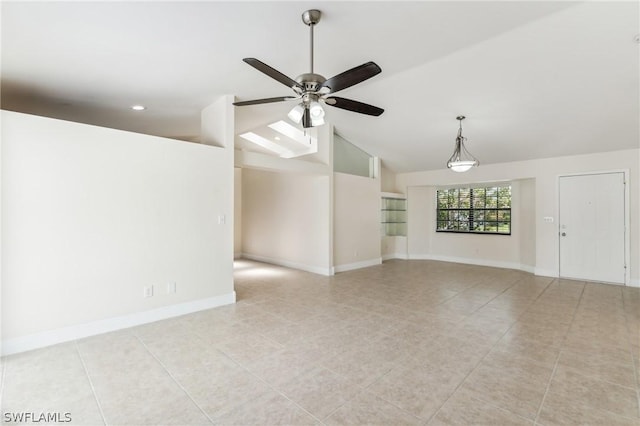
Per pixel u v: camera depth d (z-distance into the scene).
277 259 7.01
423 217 7.92
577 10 2.54
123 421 1.76
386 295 4.46
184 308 3.59
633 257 4.96
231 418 1.79
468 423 1.75
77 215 2.86
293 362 2.46
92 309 2.95
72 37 2.34
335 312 3.70
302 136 6.43
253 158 4.52
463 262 7.35
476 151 5.86
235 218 8.01
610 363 2.44
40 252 2.68
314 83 2.34
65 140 2.79
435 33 2.75
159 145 3.38
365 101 4.52
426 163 7.00
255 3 2.12
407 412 1.85
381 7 2.28
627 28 2.71
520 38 2.93
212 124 4.13
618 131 4.50
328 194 5.85
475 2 2.33
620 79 3.40
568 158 5.52
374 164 7.04
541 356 2.56
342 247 6.23
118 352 2.61
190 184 3.63
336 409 1.88
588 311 3.74
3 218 2.52
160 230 3.39
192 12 2.16
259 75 3.29
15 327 2.57
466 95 4.11
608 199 5.16
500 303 4.07
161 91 3.52
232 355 2.57
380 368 2.37
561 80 3.53
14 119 2.55
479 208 7.22
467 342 2.84
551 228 5.72
